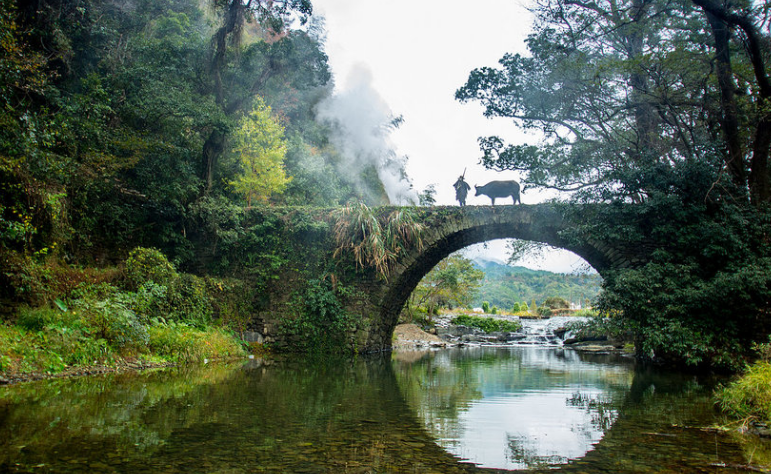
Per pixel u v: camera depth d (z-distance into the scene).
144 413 4.18
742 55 11.96
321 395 5.59
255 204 14.88
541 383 7.13
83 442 3.18
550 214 12.05
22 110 8.97
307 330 11.98
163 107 11.82
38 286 7.68
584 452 3.27
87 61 13.31
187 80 13.71
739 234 10.21
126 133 11.33
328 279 12.36
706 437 3.74
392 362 10.68
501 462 3.02
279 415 4.31
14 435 3.29
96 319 7.46
